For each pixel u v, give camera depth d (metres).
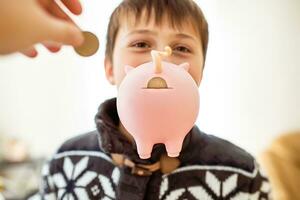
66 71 2.03
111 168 0.63
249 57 2.06
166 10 0.55
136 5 0.57
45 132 2.07
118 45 0.57
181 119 0.42
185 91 0.42
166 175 0.61
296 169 1.72
